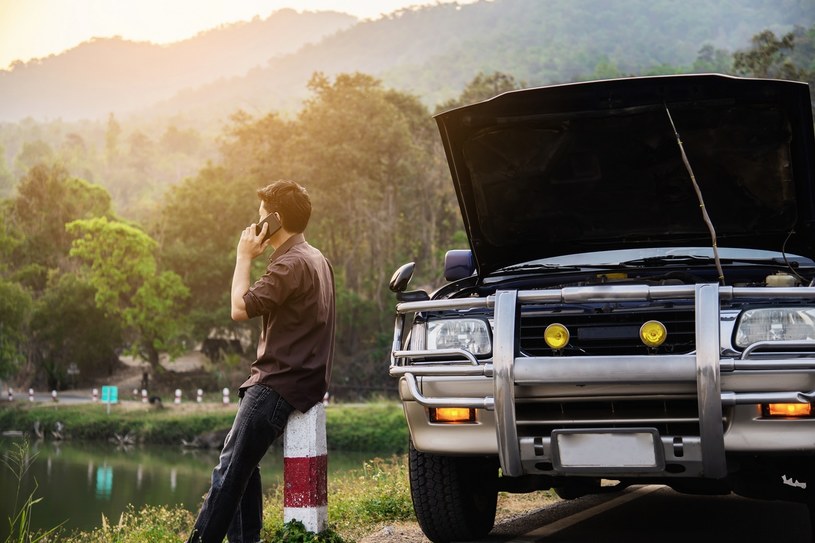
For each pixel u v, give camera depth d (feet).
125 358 282.56
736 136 15.79
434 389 14.07
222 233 226.38
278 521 19.03
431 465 15.93
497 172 17.37
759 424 12.60
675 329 13.26
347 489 25.86
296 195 14.40
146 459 130.93
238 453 13.89
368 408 148.25
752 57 181.78
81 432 167.12
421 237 227.20
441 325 14.46
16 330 209.97
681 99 15.42
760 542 16.28
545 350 13.62
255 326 217.77
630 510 20.29
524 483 16.30
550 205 17.75
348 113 219.41
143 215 430.61
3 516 70.74
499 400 13.24
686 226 17.51
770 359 12.44
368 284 222.89
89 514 72.43
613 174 16.96
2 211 267.18
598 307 13.65
